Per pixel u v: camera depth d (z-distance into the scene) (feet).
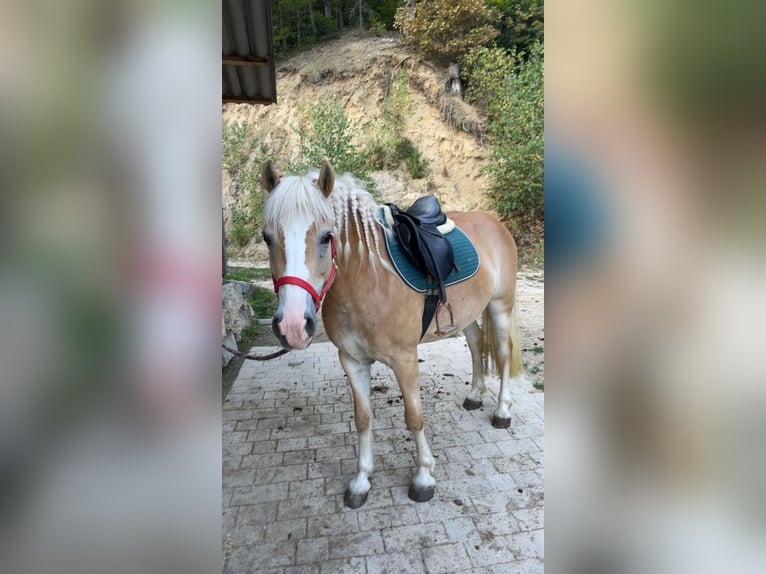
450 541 5.34
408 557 5.13
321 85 33.19
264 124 33.71
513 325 8.04
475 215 8.00
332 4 40.09
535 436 7.63
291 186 4.35
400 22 32.63
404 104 30.91
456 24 30.63
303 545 5.32
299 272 4.24
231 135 34.14
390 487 6.34
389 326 5.36
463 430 7.86
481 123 28.96
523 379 10.03
